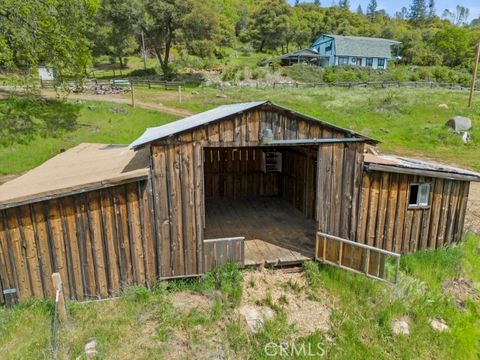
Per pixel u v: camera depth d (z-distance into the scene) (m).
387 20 112.56
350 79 45.06
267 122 7.23
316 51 57.38
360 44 57.25
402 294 7.25
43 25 18.58
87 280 7.07
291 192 12.15
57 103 24.08
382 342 6.15
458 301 7.53
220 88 34.62
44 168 10.14
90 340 6.01
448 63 64.69
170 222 7.21
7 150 17.34
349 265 7.59
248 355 5.76
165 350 5.82
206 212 11.40
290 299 7.17
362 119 24.62
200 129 6.98
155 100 28.05
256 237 9.44
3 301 6.84
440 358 5.97
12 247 6.68
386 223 8.74
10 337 6.04
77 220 6.83
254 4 100.38
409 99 28.69
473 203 13.73
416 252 9.09
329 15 88.44
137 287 7.20
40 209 6.65
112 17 38.34
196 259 7.50
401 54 68.69
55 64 19.77
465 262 8.88
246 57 63.06
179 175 7.07
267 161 12.90
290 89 34.12
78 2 20.58
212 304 6.96
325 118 24.41
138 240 7.15
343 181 8.09
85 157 11.20
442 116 25.03
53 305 6.76
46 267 6.88
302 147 10.96
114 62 53.81
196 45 39.25
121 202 6.95
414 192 8.89
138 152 9.95
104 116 22.77
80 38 20.95
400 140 21.84
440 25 107.75
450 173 8.69
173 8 38.38
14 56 19.00
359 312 6.79
